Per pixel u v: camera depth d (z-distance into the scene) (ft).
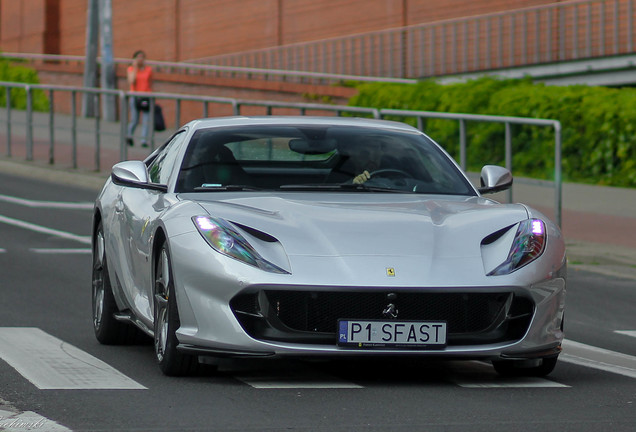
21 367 32.12
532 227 30.96
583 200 82.12
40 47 223.71
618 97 91.45
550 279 30.19
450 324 29.37
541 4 129.70
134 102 96.43
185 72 193.67
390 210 31.48
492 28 135.85
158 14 200.13
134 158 96.99
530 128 67.46
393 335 29.04
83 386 29.55
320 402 27.96
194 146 35.27
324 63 164.45
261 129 36.17
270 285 28.78
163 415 26.30
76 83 189.78
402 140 36.70
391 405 27.73
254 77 178.29
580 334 41.14
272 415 26.43
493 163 69.26
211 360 30.04
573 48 124.67
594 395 29.55
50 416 26.07
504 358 29.81
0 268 54.39
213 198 32.55
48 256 58.65
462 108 102.12
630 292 51.70
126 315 35.65
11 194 87.76
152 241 32.12
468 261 29.58
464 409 27.40
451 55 142.31
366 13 157.28
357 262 29.12
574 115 92.73
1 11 242.17
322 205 31.60
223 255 29.30
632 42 117.08
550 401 28.63
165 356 30.86
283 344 28.91
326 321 29.09
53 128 105.40
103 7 169.89
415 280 28.86
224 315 29.14
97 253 38.65
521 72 130.52
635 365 34.71
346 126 37.01
